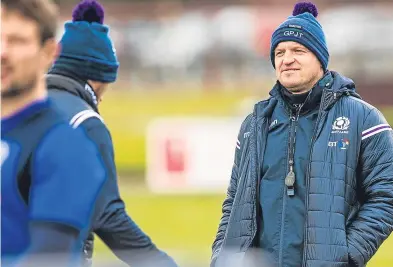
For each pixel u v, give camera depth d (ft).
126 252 38.73
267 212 47.52
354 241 46.14
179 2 326.03
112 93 270.05
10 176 32.45
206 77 288.30
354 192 47.55
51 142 32.58
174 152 156.97
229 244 48.26
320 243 45.68
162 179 158.40
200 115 233.96
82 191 31.94
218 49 289.74
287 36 47.98
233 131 155.94
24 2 32.35
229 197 50.90
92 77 41.29
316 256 45.60
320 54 48.01
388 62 262.88
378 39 264.11
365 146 47.42
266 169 48.19
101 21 42.27
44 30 32.89
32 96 33.35
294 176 47.09
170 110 244.22
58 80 38.45
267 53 288.51
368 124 47.50
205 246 122.93
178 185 158.40
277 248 46.93
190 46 291.38
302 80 47.70
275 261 46.85
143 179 185.37
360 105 47.96
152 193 160.66
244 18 293.23
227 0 328.08
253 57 288.51
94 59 41.04
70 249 31.48
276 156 47.96
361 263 46.26
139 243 38.70
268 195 47.75
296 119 48.11
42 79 33.73
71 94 37.22
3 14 32.37
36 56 32.89
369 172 47.47
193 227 139.03
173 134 157.07
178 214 148.15
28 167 32.58
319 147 46.88
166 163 157.48
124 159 195.21
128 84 282.15
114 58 42.19
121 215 37.27
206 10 324.39
